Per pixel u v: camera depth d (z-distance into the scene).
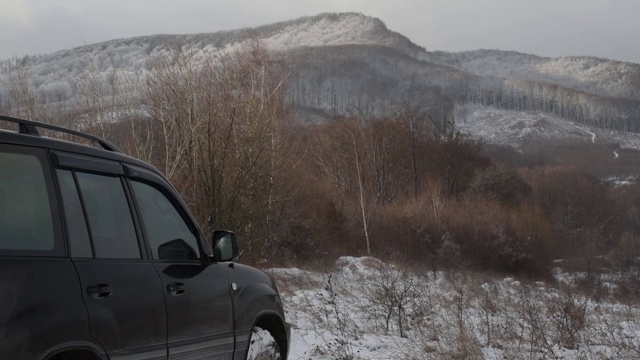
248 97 27.28
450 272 33.75
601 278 37.25
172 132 26.25
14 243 4.16
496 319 13.19
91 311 4.48
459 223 50.50
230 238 6.04
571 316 12.37
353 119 65.44
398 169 66.06
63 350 4.26
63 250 4.46
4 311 3.95
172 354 5.27
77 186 4.76
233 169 26.44
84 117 26.38
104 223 4.90
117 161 5.27
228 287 6.09
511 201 69.44
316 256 35.22
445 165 70.44
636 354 10.45
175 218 5.74
